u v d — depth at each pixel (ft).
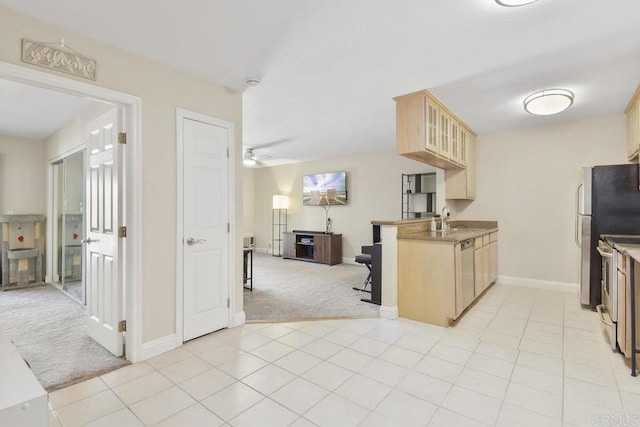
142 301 7.75
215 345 8.59
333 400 6.11
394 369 7.30
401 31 6.82
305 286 15.55
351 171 22.70
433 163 13.08
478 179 15.79
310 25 6.60
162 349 8.11
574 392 6.35
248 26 6.61
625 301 7.50
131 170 7.63
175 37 7.00
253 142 18.47
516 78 9.25
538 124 14.06
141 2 5.77
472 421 5.49
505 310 11.43
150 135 7.91
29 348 8.44
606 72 8.81
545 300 12.55
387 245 10.84
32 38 6.10
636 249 7.21
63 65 6.49
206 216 9.21
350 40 7.20
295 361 7.69
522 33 6.89
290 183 26.61
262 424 5.42
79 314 11.21
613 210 11.05
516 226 14.82
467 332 9.50
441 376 6.99
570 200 13.57
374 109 12.26
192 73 8.80
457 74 8.98
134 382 6.75
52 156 15.16
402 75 9.06
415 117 10.36
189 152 8.77
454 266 9.80
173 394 6.31
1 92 9.90
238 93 10.16
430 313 10.21
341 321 10.51
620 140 12.50
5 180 15.24
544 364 7.51
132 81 7.58
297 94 10.61
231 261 9.90
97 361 7.68
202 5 5.90
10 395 2.46
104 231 8.42
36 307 12.01
